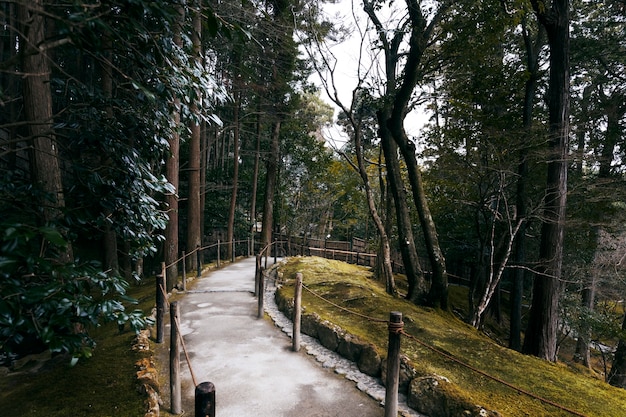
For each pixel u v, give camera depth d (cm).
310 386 385
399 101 816
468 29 735
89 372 379
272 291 838
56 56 806
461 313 1242
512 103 922
